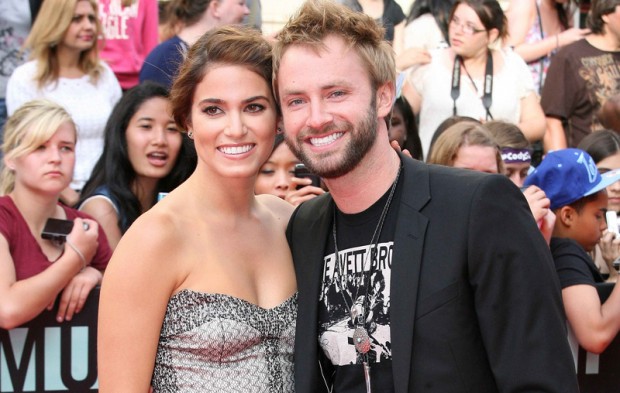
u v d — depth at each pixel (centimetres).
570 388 200
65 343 292
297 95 210
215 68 219
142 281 214
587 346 288
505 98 457
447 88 457
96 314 293
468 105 454
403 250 209
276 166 352
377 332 212
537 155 482
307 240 233
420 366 203
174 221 221
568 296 292
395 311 206
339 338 218
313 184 351
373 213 219
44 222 314
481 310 203
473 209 206
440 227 208
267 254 235
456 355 203
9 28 462
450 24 463
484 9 452
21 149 309
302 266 230
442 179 215
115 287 215
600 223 321
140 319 215
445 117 458
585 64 477
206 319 218
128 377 214
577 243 306
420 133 466
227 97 219
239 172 222
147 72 439
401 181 220
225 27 227
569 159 319
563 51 484
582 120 481
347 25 210
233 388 218
